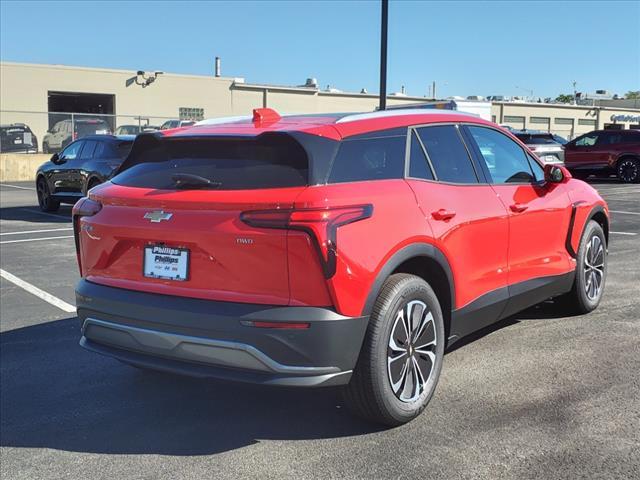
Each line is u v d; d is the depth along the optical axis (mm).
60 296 6895
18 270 8266
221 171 3482
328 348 3180
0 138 28641
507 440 3418
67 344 5320
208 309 3264
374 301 3363
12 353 5098
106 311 3633
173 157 3816
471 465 3182
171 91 44844
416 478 3086
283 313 3146
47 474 3258
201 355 3322
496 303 4379
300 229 3109
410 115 4086
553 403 3863
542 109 60500
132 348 3596
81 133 29562
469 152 4375
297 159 3346
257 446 3484
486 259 4238
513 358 4652
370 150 3645
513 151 4902
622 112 67375
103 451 3486
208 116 46125
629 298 6277
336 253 3145
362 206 3336
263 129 3559
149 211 3494
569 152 22125
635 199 15891
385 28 15070
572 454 3254
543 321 5551
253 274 3209
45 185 14641
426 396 3721
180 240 3363
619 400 3885
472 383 4203
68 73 41625
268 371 3211
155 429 3738
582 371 4367
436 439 3461
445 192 3969
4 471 3295
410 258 3576
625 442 3367
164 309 3377
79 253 4035
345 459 3297
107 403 4129
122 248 3635
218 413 3936
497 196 4398
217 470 3244
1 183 26297
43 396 4254
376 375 3385
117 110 43344
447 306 3984
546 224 4898
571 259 5312
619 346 4867
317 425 3713
